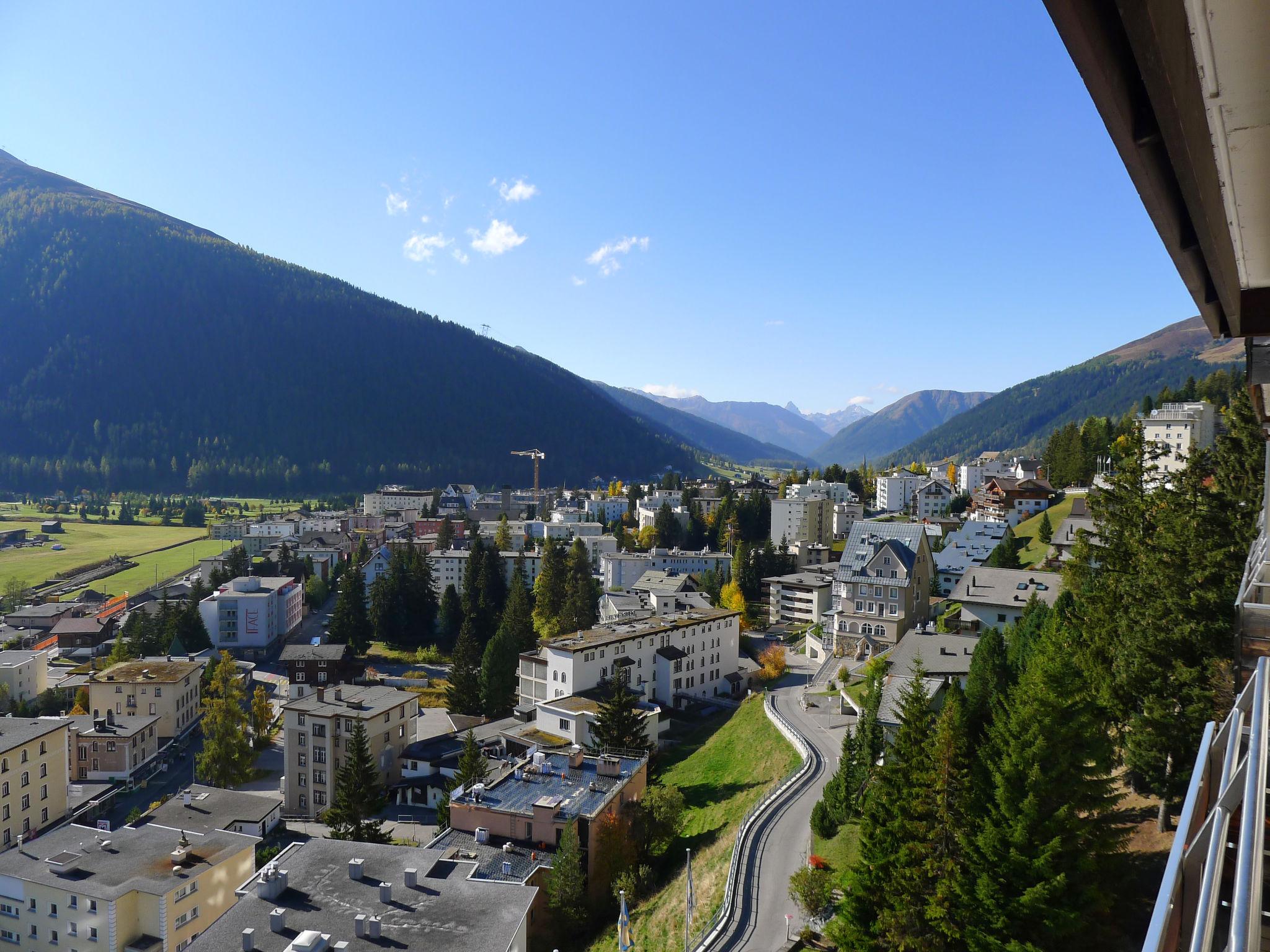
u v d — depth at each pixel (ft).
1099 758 101.40
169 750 357.00
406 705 303.27
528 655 348.79
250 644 527.40
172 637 485.56
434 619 542.98
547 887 169.27
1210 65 17.57
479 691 368.89
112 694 362.12
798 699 297.33
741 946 138.51
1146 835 121.60
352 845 152.66
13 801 253.44
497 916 129.08
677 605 423.23
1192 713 114.52
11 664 404.98
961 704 148.05
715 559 604.90
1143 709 125.18
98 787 312.71
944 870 105.60
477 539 549.95
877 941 111.55
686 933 138.92
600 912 179.32
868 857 116.98
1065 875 94.89
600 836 187.32
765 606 524.93
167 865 179.73
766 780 226.79
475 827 192.13
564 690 314.55
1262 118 19.75
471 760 242.37
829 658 365.20
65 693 412.16
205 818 237.86
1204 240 25.41
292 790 289.94
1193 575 123.75
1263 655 63.36
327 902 133.08
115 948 164.66
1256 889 20.62
